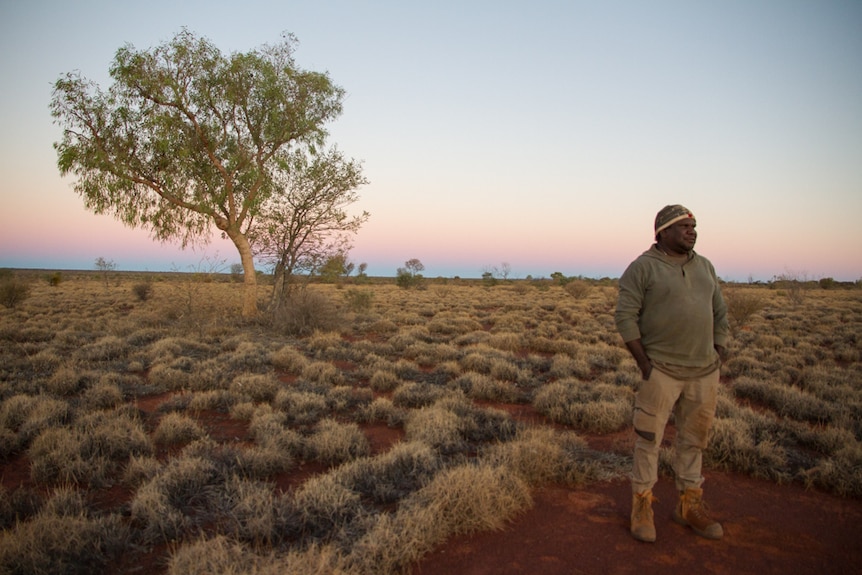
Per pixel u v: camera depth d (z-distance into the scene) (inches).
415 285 2027.6
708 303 136.9
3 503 160.1
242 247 698.2
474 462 200.7
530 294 1653.5
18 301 981.2
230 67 652.1
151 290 1148.5
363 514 155.8
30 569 126.6
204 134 657.6
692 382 139.8
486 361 418.9
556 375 399.2
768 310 1044.5
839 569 132.3
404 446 205.5
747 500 175.6
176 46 632.4
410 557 131.8
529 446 193.8
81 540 138.4
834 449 225.9
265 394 320.5
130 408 281.4
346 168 711.7
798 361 465.4
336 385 362.0
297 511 158.4
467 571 128.8
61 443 208.1
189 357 432.1
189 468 183.5
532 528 151.5
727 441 211.6
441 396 309.6
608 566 131.2
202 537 139.3
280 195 701.3
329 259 719.1
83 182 636.1
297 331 616.7
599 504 168.2
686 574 128.3
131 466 191.2
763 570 130.9
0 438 220.7
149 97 633.6
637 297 139.5
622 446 228.2
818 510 169.0
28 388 323.6
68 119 621.6
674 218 136.5
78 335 577.3
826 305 1192.8
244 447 231.1
